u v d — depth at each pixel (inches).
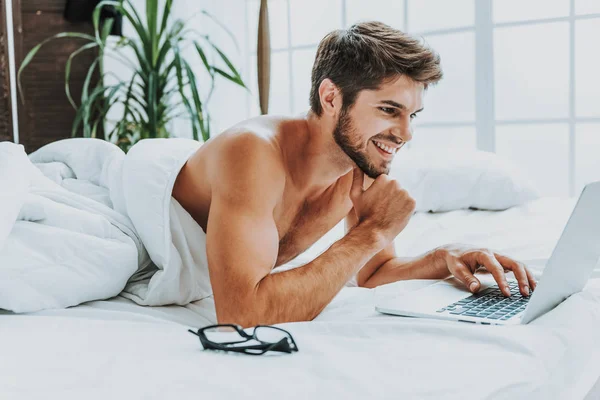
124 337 33.7
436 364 28.6
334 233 77.0
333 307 45.1
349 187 50.6
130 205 46.0
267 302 38.9
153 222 45.1
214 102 136.9
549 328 33.4
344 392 25.4
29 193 45.3
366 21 45.0
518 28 113.3
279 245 49.3
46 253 41.8
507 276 50.9
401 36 43.0
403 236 76.2
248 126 44.1
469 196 91.0
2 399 25.0
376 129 43.3
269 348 29.5
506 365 29.0
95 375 27.4
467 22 118.0
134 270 46.2
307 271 40.9
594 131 109.2
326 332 33.8
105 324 37.1
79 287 42.6
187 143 49.6
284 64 137.9
